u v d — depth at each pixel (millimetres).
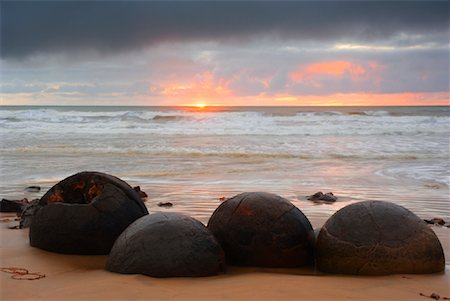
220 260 6090
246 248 6414
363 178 14727
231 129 29469
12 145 22859
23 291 5379
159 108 79250
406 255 5977
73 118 37656
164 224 6035
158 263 5773
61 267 6535
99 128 31156
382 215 6211
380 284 5598
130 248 5949
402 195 12352
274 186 13453
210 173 15492
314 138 25031
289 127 29828
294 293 5207
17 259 6930
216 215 6711
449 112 41406
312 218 9680
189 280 5645
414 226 6160
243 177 14820
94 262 6797
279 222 6465
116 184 7469
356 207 6398
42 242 7406
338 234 6211
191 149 21000
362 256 5988
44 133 28672
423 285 5598
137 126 31922
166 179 14523
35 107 84312
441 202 11555
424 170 16109
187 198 11805
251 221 6457
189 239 5941
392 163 17547
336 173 15562
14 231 8680
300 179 14531
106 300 4977
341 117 35719
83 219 7152
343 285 5527
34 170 16109
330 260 6199
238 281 5617
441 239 8109
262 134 26938
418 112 40875
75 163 17531
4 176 15062
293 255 6438
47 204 7629
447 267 6402
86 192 7598
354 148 21219
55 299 5062
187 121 34906
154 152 20234
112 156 19250
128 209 7328
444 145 22188
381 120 33375
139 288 5305
